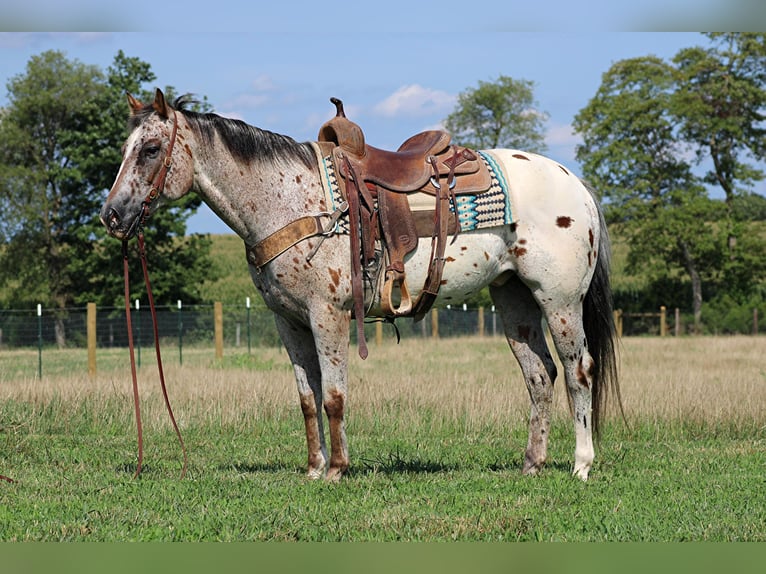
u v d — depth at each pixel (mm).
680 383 12750
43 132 45969
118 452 9023
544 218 7578
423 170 7328
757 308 47312
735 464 8211
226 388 12500
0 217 44438
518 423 10617
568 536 5629
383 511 6125
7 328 32469
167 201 7141
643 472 7762
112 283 43156
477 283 7523
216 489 6914
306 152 7215
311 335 7457
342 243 7047
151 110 7043
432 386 12828
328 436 10188
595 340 7934
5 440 9391
